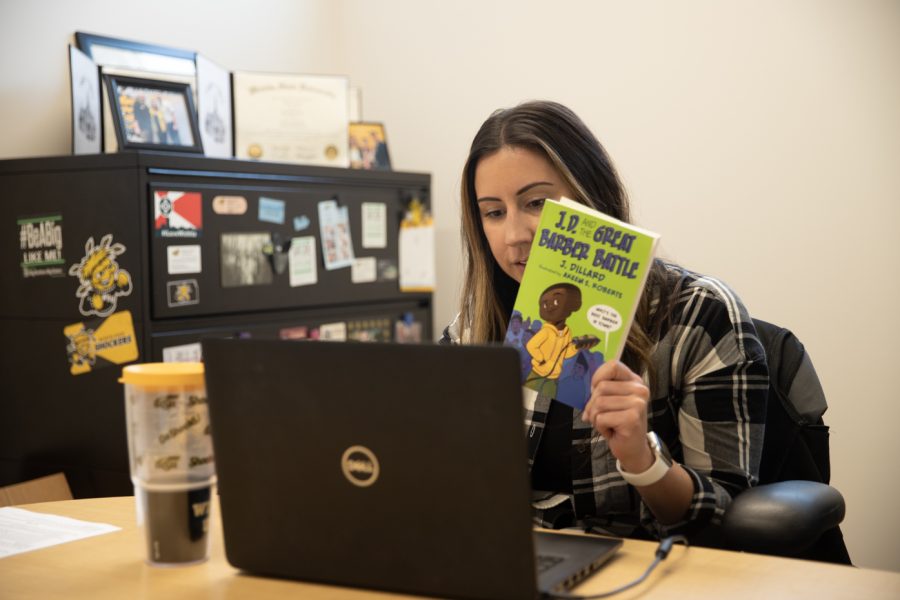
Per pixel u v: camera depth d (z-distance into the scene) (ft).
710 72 9.67
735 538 3.86
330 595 3.05
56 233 7.58
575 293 3.80
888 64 8.86
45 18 8.51
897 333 8.94
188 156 7.56
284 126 9.34
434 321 11.53
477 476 2.82
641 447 3.70
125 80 7.93
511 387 2.73
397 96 11.69
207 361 3.20
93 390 7.47
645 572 3.23
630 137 10.14
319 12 11.81
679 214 9.92
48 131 8.59
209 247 7.73
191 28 10.03
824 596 3.00
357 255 9.24
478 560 2.87
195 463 3.37
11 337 7.86
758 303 9.55
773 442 4.75
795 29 9.23
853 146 9.04
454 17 11.21
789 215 9.36
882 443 9.07
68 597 3.08
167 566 3.37
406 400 2.89
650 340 4.51
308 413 3.05
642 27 10.00
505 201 4.59
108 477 7.42
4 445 7.95
